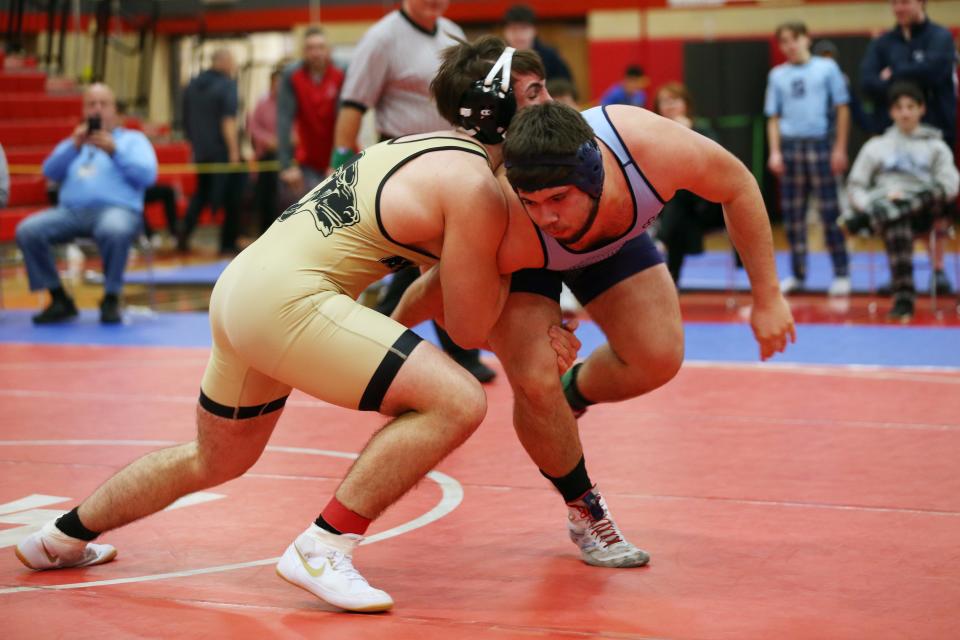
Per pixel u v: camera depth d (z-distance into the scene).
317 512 10.16
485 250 7.58
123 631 7.31
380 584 8.27
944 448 12.26
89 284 29.69
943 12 39.47
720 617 7.48
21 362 18.50
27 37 42.72
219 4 46.22
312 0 45.53
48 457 12.26
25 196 30.59
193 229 36.38
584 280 9.03
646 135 7.97
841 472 11.32
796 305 24.03
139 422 14.02
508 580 8.34
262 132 36.34
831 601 7.77
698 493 10.65
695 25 42.03
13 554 9.02
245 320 7.72
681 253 23.00
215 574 8.51
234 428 8.18
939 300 23.91
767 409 14.37
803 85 24.53
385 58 15.24
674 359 8.95
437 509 10.26
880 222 21.28
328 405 15.06
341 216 7.83
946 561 8.59
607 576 8.40
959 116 29.84
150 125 38.72
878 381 16.08
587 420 13.89
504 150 7.40
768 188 41.78
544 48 23.56
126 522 8.48
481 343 7.99
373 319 7.73
